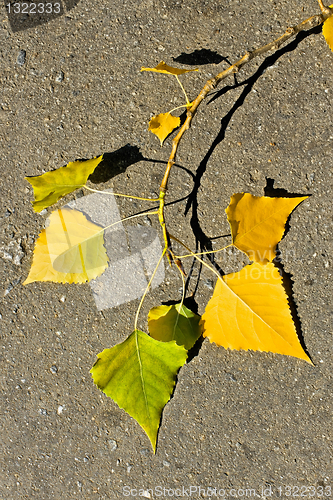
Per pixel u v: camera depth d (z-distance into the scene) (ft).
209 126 1.87
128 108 1.89
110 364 1.78
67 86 1.91
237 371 1.90
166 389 1.79
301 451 1.89
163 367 1.79
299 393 1.88
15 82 1.92
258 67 1.85
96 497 1.95
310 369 1.87
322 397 1.87
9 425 1.98
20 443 1.98
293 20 1.84
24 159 1.93
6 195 1.94
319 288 1.86
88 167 1.82
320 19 1.77
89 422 1.95
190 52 1.87
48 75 1.91
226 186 1.87
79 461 1.96
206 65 1.86
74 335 1.94
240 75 1.85
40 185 1.81
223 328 1.82
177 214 1.89
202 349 1.90
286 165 1.86
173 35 1.87
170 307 1.85
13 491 1.99
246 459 1.90
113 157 1.90
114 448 1.94
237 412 1.90
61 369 1.95
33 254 1.91
